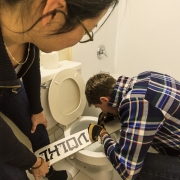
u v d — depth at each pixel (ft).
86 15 1.32
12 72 1.61
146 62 5.45
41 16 1.27
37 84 2.86
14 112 3.07
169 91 2.39
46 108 3.58
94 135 3.34
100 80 2.92
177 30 4.62
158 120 2.27
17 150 2.01
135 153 2.34
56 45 1.58
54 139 4.90
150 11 4.83
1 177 2.26
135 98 2.35
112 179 4.09
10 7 1.33
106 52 5.47
